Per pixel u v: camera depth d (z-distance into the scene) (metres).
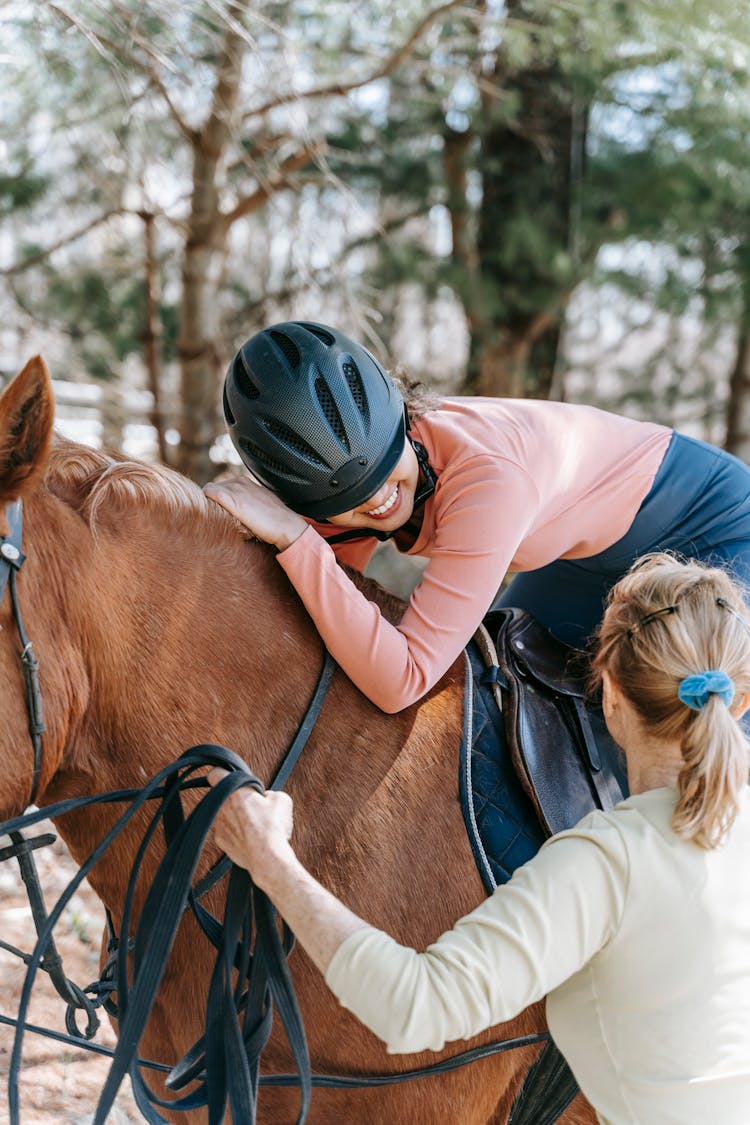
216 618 1.62
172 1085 1.47
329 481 1.67
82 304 6.92
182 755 1.48
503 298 6.70
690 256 7.19
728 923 1.37
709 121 6.16
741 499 2.09
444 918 1.58
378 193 7.32
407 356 8.37
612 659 1.47
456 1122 1.61
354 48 5.77
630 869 1.35
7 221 6.84
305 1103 1.40
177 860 1.40
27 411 1.36
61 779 1.57
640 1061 1.36
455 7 5.22
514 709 1.71
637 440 2.04
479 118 6.53
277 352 1.69
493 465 1.71
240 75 5.11
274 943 1.42
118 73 4.68
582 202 6.67
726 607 1.43
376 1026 1.29
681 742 1.39
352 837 1.59
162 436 7.05
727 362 9.77
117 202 6.59
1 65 5.66
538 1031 1.63
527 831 1.65
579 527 1.92
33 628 1.45
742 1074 1.34
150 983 1.37
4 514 1.40
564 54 5.61
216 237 6.25
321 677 1.66
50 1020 3.13
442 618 1.63
